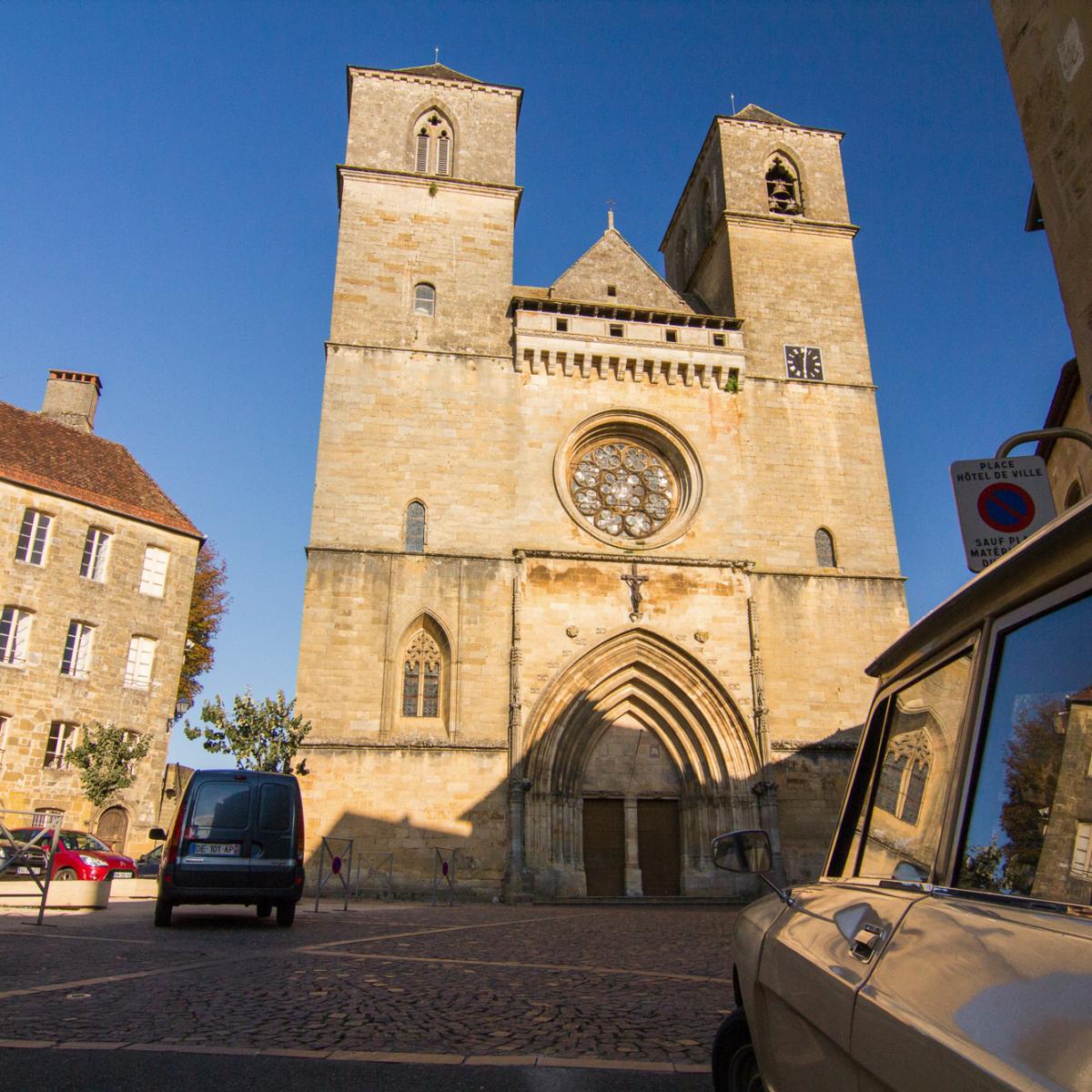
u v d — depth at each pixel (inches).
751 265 1594.5
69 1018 286.8
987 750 107.6
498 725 1225.4
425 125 1594.5
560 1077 234.2
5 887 865.5
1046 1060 68.1
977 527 340.2
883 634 1368.1
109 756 1317.7
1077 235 376.8
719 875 1222.9
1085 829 86.1
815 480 1449.3
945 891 105.7
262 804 634.2
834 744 1298.0
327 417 1341.0
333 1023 293.7
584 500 1412.4
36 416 1555.1
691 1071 242.5
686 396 1461.6
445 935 624.1
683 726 1307.8
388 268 1453.0
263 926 628.7
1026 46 410.6
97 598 1424.7
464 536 1314.0
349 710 1202.6
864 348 1557.6
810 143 1737.2
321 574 1255.5
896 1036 91.4
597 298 1553.9
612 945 586.9
